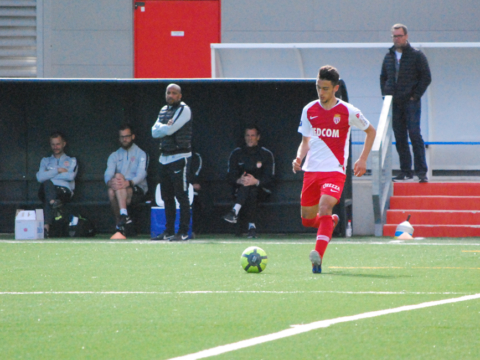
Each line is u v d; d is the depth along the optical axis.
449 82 46.69
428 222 38.47
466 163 47.00
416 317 15.09
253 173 37.53
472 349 12.61
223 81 37.09
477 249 29.64
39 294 18.30
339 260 25.83
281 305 16.48
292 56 46.97
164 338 13.46
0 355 12.43
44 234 37.94
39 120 40.56
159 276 21.55
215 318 15.12
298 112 39.69
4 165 40.69
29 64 51.00
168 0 50.97
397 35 40.03
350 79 47.69
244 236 38.50
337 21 49.66
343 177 22.61
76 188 40.66
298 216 39.66
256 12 50.25
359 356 12.16
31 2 50.75
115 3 50.94
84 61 50.97
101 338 13.52
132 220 39.28
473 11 48.97
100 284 19.97
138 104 40.53
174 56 51.19
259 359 12.00
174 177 33.72
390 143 40.69
